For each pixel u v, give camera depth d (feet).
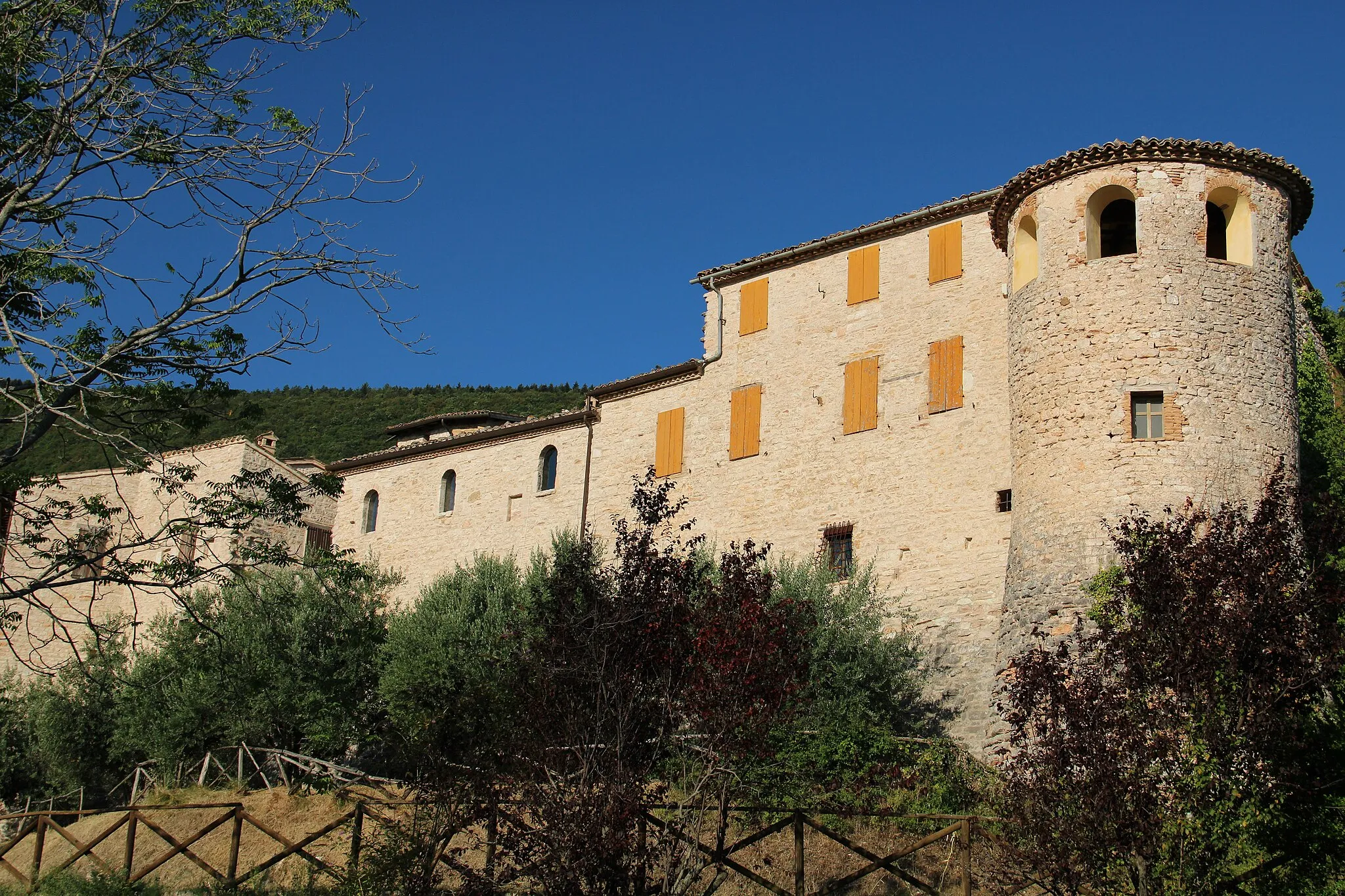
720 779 50.67
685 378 116.98
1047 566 76.13
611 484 118.83
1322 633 45.96
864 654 80.23
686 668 50.57
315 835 59.06
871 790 69.87
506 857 54.70
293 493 59.52
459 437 131.23
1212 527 52.37
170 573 55.77
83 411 54.34
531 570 106.73
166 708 101.40
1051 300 81.30
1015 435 82.33
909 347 102.78
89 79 54.70
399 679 94.38
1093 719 44.45
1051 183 83.71
